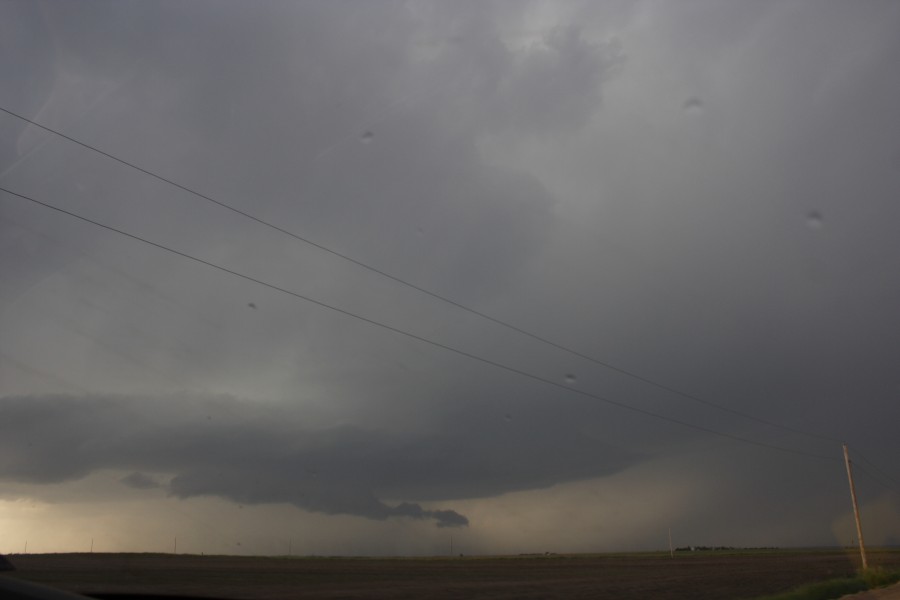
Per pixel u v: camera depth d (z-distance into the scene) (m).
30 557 77.62
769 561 106.94
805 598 40.12
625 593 45.38
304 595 37.34
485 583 53.91
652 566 91.69
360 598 36.69
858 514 58.25
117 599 29.42
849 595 42.66
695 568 84.50
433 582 53.72
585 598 41.44
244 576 54.06
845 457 60.06
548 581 57.91
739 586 52.03
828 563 96.06
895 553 154.50
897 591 44.44
